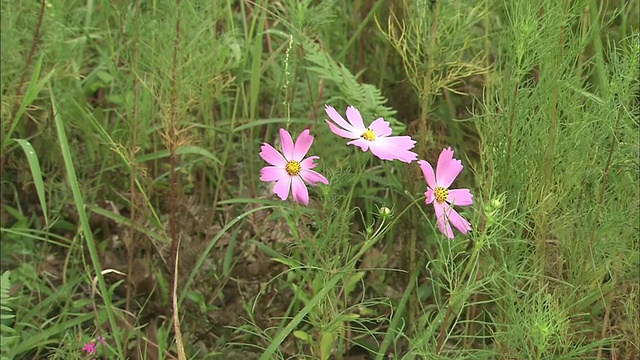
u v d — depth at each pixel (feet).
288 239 5.49
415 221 5.45
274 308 5.46
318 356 5.15
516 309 5.05
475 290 4.96
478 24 6.04
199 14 5.66
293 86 5.94
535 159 4.94
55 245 5.86
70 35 6.33
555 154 4.92
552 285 5.07
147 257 5.68
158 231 5.75
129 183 5.94
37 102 6.12
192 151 5.59
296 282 5.53
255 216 5.62
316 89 6.04
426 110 5.39
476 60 5.86
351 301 5.57
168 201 5.92
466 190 4.82
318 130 5.68
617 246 5.02
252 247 5.65
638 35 4.87
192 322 5.45
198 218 5.76
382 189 5.75
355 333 5.42
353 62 6.34
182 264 5.56
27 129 6.09
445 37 5.42
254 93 5.91
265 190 6.03
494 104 5.12
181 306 5.46
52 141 5.91
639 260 5.12
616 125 4.92
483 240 4.63
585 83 5.70
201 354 5.40
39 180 5.28
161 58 5.35
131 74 5.74
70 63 6.05
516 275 4.78
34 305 5.58
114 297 5.64
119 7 5.73
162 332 5.36
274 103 6.17
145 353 5.16
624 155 4.97
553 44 4.83
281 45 6.05
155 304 5.50
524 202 5.00
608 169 4.91
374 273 5.62
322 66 5.63
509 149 4.94
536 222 4.94
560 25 4.82
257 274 5.53
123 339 5.35
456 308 4.80
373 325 5.49
